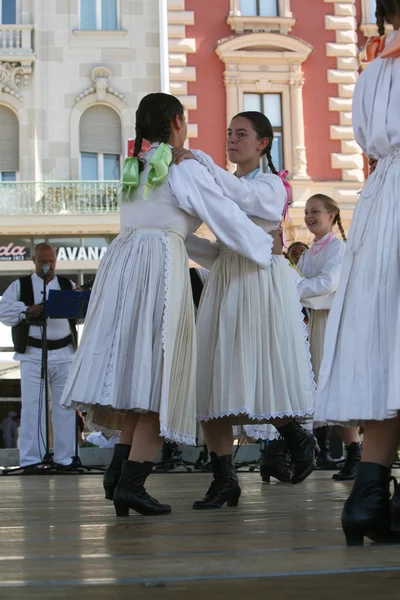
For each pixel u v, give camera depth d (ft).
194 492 17.38
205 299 14.51
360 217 8.98
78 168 75.97
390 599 5.36
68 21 76.48
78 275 76.33
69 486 20.18
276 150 71.61
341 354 8.59
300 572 6.45
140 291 12.05
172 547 8.24
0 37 75.66
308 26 72.69
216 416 13.76
